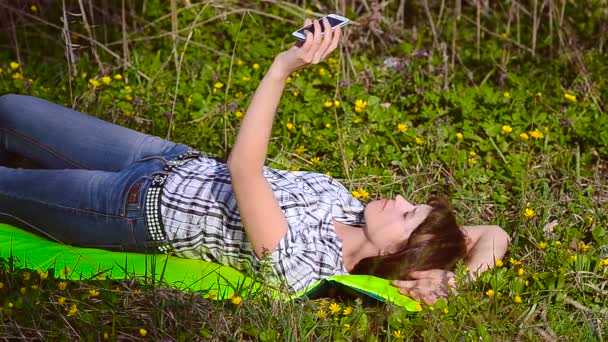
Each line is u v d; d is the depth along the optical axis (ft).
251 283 16.60
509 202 21.71
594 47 29.89
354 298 17.43
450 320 16.21
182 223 17.71
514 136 23.85
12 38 28.53
